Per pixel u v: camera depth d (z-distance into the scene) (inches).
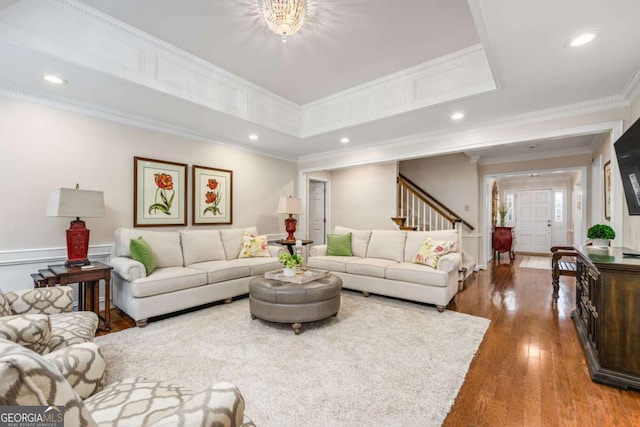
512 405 66.2
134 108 128.3
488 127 146.4
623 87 106.3
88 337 67.6
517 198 358.0
